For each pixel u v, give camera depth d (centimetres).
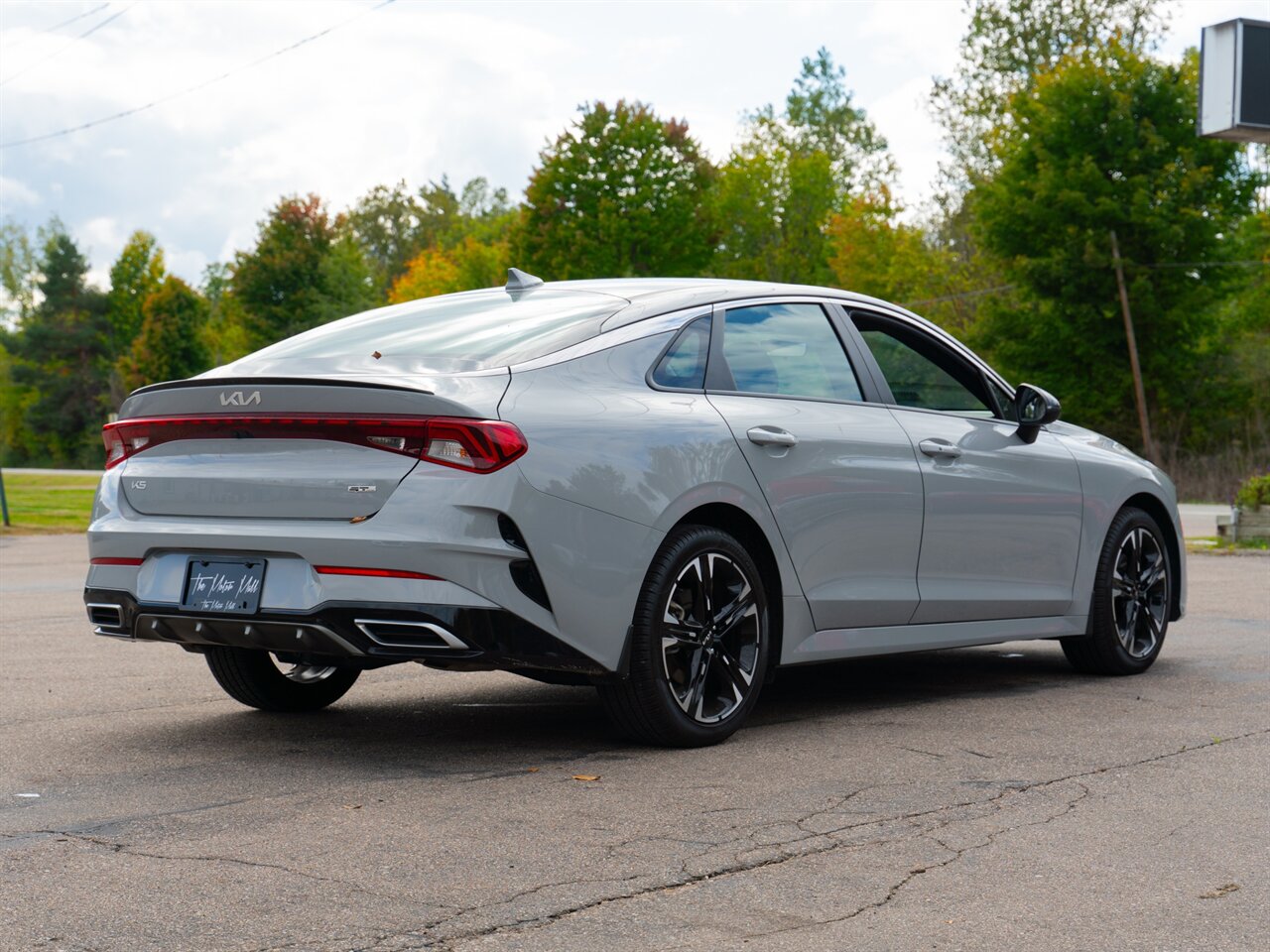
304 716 527
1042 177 4056
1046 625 598
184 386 434
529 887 309
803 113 7300
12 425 9625
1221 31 1819
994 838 354
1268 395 4159
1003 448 577
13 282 9769
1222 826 368
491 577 405
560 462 418
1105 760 448
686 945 273
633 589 435
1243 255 4428
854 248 5875
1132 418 4231
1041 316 4141
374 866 324
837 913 294
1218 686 604
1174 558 667
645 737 457
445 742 475
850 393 527
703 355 482
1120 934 283
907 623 535
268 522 420
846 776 421
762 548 483
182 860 328
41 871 319
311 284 8325
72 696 573
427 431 404
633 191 5656
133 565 446
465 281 7675
